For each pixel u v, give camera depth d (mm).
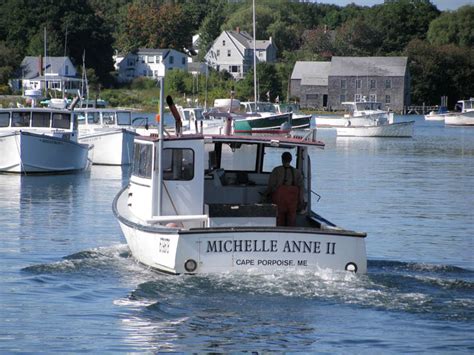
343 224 71625
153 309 39750
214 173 49656
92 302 42062
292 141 48188
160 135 46094
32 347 35562
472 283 44344
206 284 41719
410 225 71188
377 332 36875
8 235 62281
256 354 34656
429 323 37938
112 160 129250
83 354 34781
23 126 110250
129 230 49094
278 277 42031
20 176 107875
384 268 50562
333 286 41906
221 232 42062
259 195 49781
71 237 61594
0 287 45188
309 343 35719
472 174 123500
